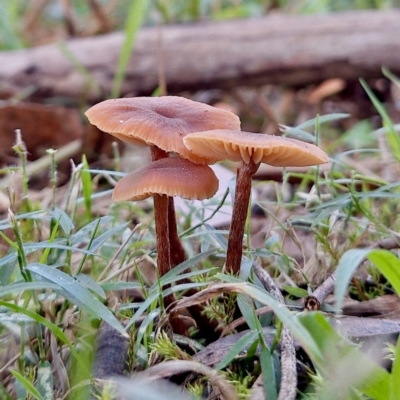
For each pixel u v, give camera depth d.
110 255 0.35
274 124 0.63
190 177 0.30
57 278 0.28
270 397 0.27
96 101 0.58
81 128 0.50
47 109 0.49
